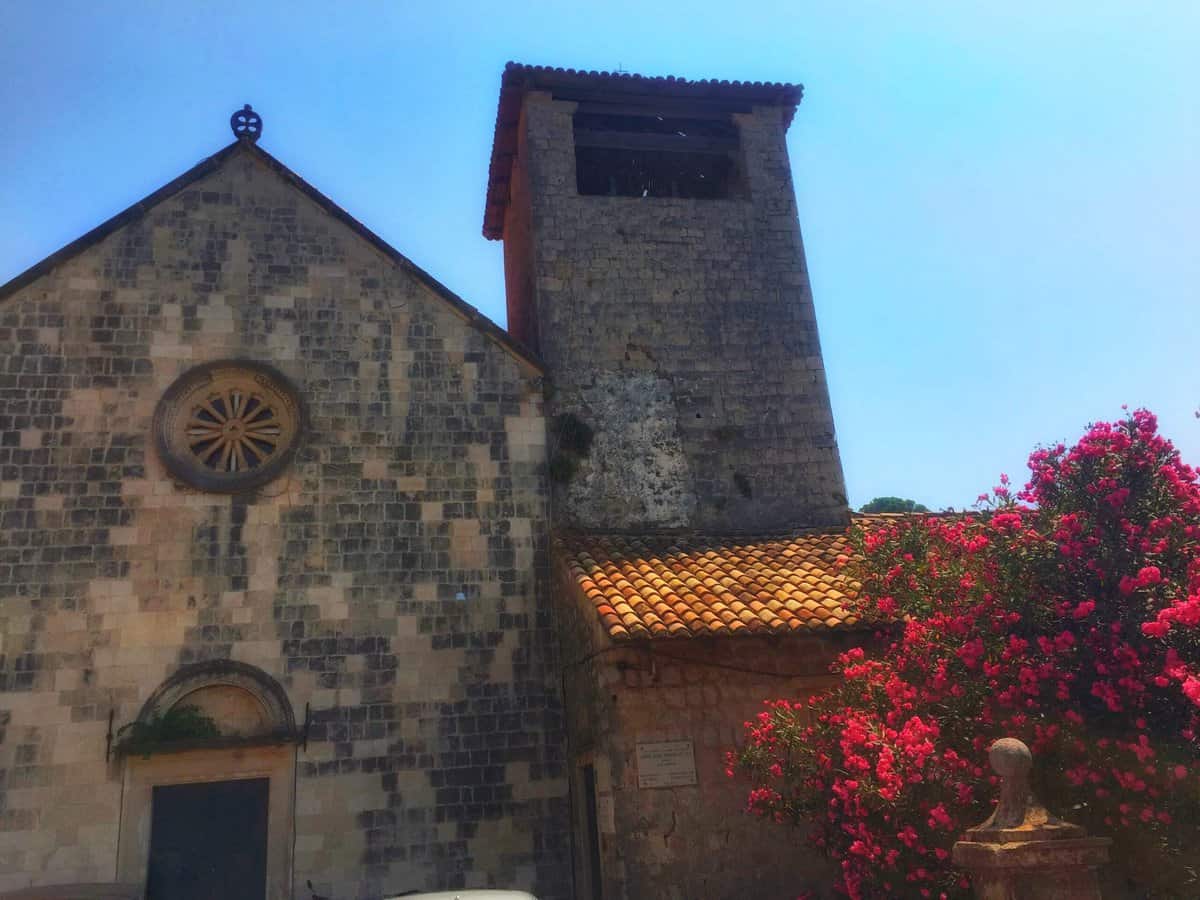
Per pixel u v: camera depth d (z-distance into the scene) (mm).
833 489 19094
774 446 19203
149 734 14258
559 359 18953
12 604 14625
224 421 16547
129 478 15633
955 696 10336
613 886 12922
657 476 18484
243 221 17750
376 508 16391
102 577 15016
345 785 14695
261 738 14570
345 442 16672
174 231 17375
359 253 18078
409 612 15867
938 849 9203
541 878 14758
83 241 16797
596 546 16625
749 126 22047
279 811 14391
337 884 14180
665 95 21578
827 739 11406
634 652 13555
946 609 11266
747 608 14008
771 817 11844
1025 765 7410
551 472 17922
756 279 20531
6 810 13617
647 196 22875
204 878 13922
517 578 16531
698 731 13453
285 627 15320
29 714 14117
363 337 17469
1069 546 10023
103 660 14586
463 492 16891
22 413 15656
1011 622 10305
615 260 20062
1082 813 9133
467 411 17469
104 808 13906
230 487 15891
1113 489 10195
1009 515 10844
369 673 15367
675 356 19516
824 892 12953
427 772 15023
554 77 20828
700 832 13008
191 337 16781
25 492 15234
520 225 22406
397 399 17219
